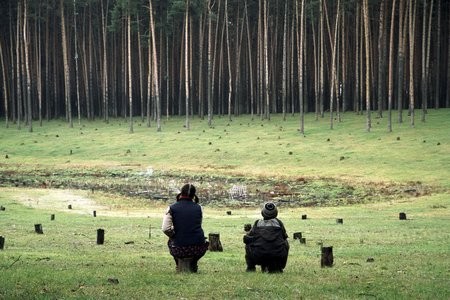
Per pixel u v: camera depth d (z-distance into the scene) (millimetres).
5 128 119375
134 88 150375
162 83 148125
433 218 42125
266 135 97500
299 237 30703
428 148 78562
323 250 20578
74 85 152625
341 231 35312
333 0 126125
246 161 80875
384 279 17281
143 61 147875
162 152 89625
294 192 61281
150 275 17141
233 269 19156
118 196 58781
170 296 14133
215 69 145875
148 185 66875
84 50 137250
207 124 115062
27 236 31625
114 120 132500
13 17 139500
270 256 17719
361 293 14734
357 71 113062
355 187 62094
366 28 91062
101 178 72062
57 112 139625
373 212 47438
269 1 129625
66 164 83625
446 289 15586
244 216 46594
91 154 91000
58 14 135125
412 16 101125
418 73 124250
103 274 17484
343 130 96688
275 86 133250
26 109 127750
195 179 70938
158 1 128000
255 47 142125
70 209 49938
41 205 51625
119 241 30156
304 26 120812
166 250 26938
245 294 14375
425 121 97875
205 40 144125
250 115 128625
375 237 32219
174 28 137625
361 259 23250
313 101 140625
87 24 150750
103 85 138625
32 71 140375
